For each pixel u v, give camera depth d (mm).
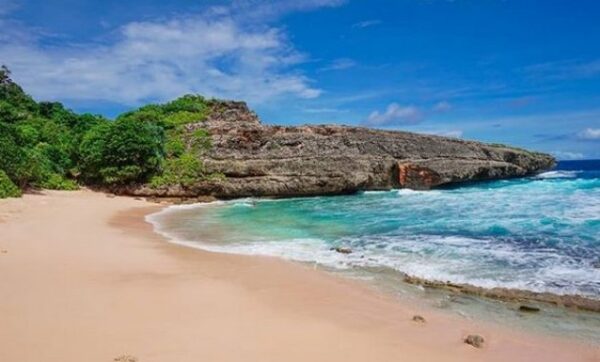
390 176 44031
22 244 15297
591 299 10641
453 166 46688
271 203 34906
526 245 16328
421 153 47156
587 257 14453
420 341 8422
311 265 14305
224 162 39438
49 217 22281
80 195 33812
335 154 42188
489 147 54219
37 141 41406
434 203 30797
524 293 11180
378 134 46469
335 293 11367
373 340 8383
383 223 22750
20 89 57281
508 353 8031
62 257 13797
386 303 10656
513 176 54656
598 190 34219
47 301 9609
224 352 7516
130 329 8312
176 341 7875
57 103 56906
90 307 9383
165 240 18672
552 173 62250
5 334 7785
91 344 7543
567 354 8031
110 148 36094
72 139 41844
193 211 29734
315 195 40156
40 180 34125
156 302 9992
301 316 9555
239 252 16234
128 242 17500
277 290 11477
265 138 42500
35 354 7062
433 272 13195
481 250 15758
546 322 9539
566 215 22453
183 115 50688
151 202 34312
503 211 24938
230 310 9727
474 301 10883
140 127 37906
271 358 7367
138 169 36281
